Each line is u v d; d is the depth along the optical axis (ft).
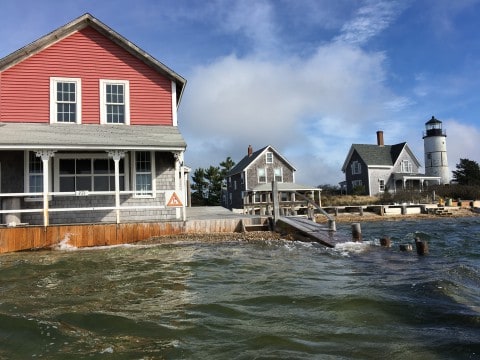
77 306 21.12
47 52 53.88
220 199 184.44
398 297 22.33
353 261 34.68
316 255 37.70
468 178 195.52
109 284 26.30
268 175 159.63
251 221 53.31
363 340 16.02
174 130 55.11
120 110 55.98
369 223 111.24
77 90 54.49
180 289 24.80
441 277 27.37
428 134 210.59
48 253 40.24
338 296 22.50
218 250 40.78
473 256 39.91
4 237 41.39
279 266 32.32
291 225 49.75
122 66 56.24
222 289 24.71
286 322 18.28
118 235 45.24
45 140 45.21
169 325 17.97
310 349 15.08
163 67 56.59
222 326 17.78
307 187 132.57
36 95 53.11
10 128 49.39
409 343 15.69
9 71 52.54
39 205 50.72
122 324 18.13
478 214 134.92
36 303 21.76
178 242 45.21
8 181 50.14
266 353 14.67
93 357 14.64
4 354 15.02
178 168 49.98
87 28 55.42
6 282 27.20
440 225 96.53
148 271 30.48
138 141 48.19
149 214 53.21
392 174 184.75
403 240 59.67
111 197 52.70
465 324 17.98
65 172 51.83
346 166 196.34
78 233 43.73
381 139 195.31
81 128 52.08
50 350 15.34
